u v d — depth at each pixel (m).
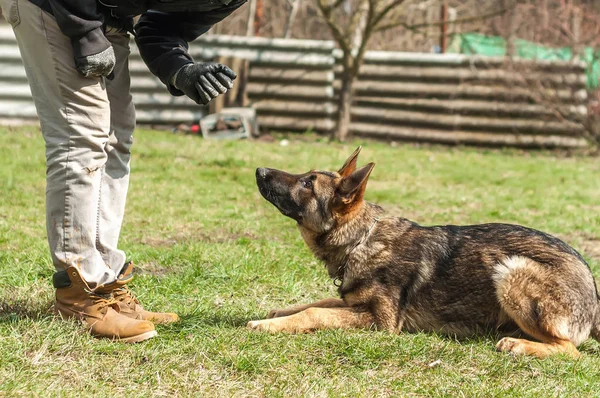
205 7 4.09
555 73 15.95
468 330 4.48
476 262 4.46
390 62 15.98
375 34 18.33
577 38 16.19
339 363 3.89
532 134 16.17
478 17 15.60
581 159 15.64
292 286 5.61
